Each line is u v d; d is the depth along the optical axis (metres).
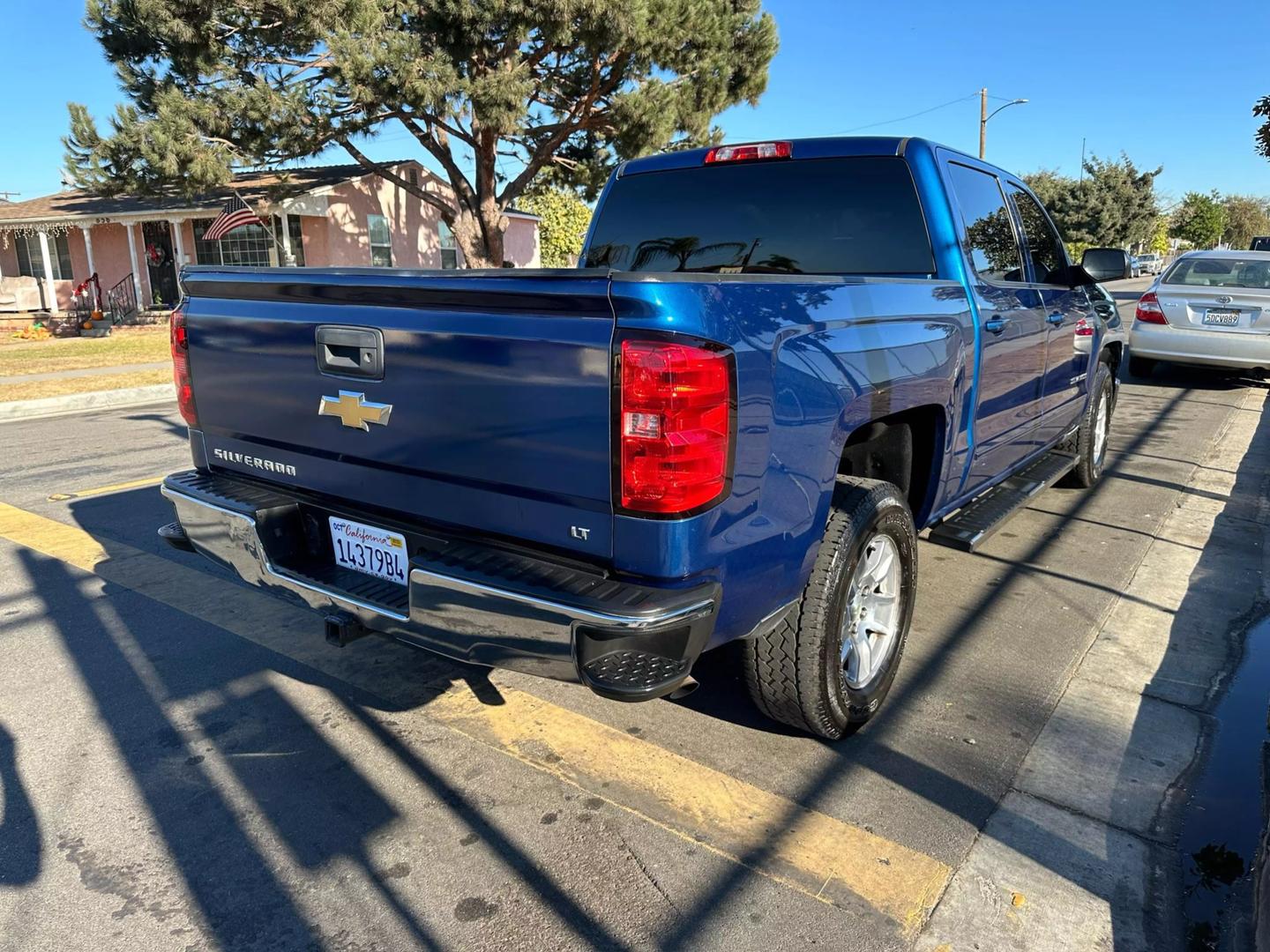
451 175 20.50
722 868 2.56
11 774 3.04
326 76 16.88
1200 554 5.13
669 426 2.24
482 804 2.87
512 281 2.40
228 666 3.83
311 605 3.00
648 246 4.50
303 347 2.97
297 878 2.54
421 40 15.79
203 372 3.40
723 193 4.29
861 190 3.97
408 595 2.66
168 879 2.54
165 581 4.79
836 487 3.08
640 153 18.45
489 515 2.62
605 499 2.35
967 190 4.14
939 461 3.64
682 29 17.64
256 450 3.30
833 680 3.00
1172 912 2.39
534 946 2.29
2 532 5.65
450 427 2.62
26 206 27.09
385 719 3.39
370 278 2.71
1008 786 2.95
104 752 3.18
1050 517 5.84
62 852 2.66
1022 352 4.39
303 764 3.10
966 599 4.50
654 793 2.92
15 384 12.59
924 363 3.29
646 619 2.25
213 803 2.88
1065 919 2.37
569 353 2.33
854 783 2.96
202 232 24.09
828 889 2.47
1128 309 20.92
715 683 3.67
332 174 23.92
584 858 2.61
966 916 2.38
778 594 2.71
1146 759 3.10
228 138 16.67
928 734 3.26
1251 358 10.40
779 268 4.18
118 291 25.55
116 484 6.94
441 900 2.45
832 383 2.73
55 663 3.85
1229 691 3.57
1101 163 55.31
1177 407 9.66
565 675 2.39
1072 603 4.45
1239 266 11.00
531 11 15.36
